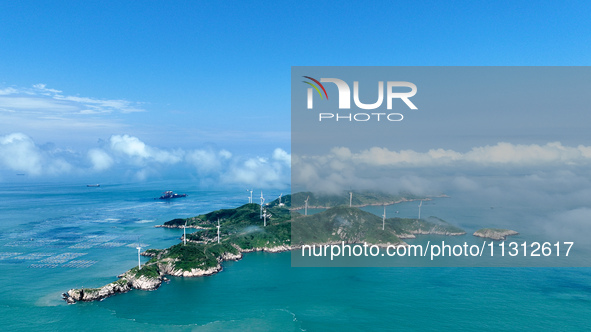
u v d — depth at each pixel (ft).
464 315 508.53
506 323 484.74
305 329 463.83
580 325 478.18
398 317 501.56
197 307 536.42
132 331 458.09
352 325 476.95
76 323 480.64
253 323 481.46
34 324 478.59
